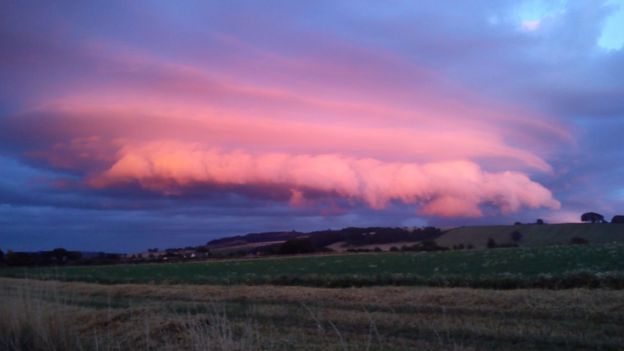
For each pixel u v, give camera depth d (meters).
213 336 9.77
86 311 15.73
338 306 18.30
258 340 10.87
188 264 69.56
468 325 12.88
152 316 13.88
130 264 78.31
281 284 29.77
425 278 25.27
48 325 11.55
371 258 55.50
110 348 11.06
